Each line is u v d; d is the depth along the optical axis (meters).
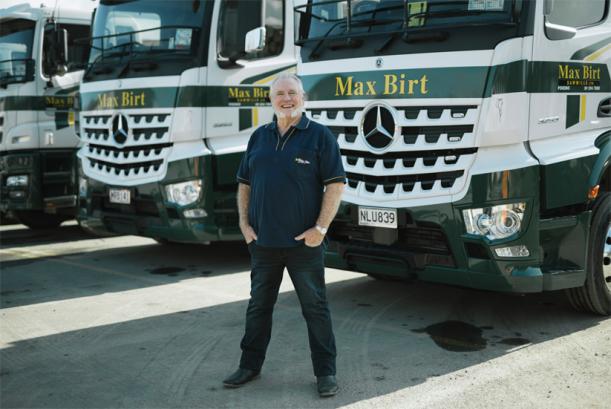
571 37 5.00
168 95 6.99
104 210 7.85
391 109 5.00
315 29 5.56
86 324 5.41
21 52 9.11
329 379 3.93
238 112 7.20
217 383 4.14
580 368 4.28
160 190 7.09
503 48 4.64
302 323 5.33
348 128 5.28
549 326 5.16
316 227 3.84
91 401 3.91
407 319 5.41
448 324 5.26
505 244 4.70
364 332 5.09
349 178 5.29
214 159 7.00
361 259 5.38
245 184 4.08
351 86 5.22
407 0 4.96
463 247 4.82
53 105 9.25
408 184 5.02
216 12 6.99
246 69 7.23
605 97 5.39
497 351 4.62
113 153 7.53
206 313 5.68
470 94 4.72
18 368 4.46
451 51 4.79
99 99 7.62
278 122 3.96
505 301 5.88
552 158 4.81
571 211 5.04
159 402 3.88
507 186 4.66
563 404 3.75
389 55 5.03
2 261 8.05
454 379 4.13
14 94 9.07
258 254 3.99
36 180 9.13
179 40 7.04
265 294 4.05
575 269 5.03
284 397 3.92
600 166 5.14
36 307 5.95
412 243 5.16
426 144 4.89
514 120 4.68
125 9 7.54
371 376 4.20
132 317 5.60
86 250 8.75
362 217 5.21
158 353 4.70
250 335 4.11
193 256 8.23
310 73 5.51
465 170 4.76
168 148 7.05
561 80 4.96
